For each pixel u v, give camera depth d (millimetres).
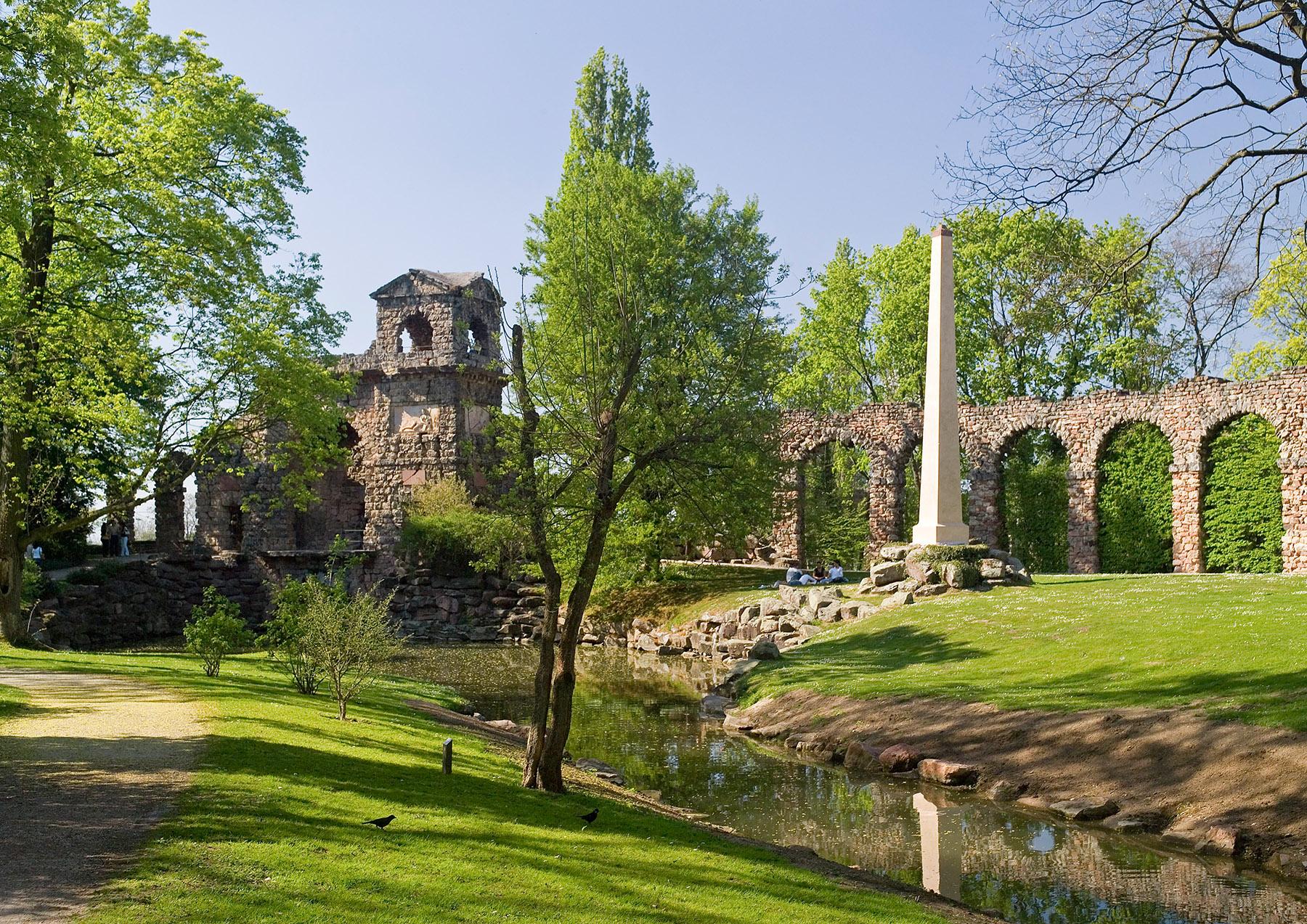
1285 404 39406
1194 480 41688
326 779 11625
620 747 21141
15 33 17141
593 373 14039
